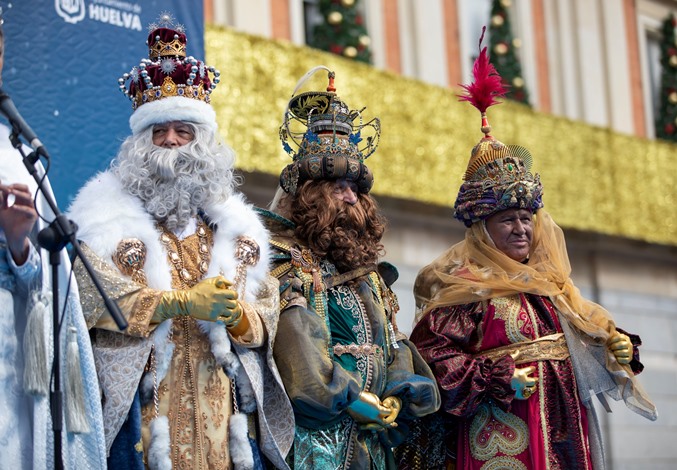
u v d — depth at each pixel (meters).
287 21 10.66
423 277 5.46
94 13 5.67
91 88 5.58
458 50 12.15
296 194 4.83
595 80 13.28
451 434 5.20
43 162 5.29
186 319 4.12
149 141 4.30
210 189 4.29
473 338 5.16
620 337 5.30
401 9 11.70
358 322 4.68
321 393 4.32
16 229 3.74
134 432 3.91
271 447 4.19
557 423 5.02
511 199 5.25
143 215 4.16
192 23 6.04
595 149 12.15
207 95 4.50
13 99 5.39
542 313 5.21
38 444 3.67
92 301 3.96
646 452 12.72
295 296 4.56
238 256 4.28
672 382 13.39
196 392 4.05
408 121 10.34
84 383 3.83
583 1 13.36
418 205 10.53
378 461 4.68
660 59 14.02
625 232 12.30
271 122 9.10
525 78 12.68
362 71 10.03
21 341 3.82
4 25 5.43
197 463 3.98
